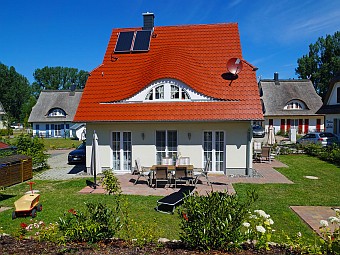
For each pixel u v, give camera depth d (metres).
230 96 16.17
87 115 16.62
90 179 15.43
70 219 6.16
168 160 15.54
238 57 18.48
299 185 13.53
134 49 19.84
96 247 5.58
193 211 5.58
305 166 18.83
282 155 24.23
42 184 14.65
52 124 54.66
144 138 16.52
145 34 20.62
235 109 15.62
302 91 48.81
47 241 5.93
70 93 57.16
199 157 16.19
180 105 16.12
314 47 78.94
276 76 50.59
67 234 5.82
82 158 21.52
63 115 54.78
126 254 5.25
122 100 16.83
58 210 10.01
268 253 5.30
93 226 5.81
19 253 5.29
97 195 12.06
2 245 5.71
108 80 18.30
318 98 47.88
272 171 17.12
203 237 5.30
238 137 15.84
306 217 9.12
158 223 8.59
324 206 10.27
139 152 16.59
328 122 32.91
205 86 16.61
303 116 46.56
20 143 19.31
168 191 12.60
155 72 17.00
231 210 5.54
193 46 19.48
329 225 8.34
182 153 16.28
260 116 15.20
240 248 5.45
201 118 15.45
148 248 5.59
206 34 20.12
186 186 12.92
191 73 17.17
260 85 50.47
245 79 16.97
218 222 5.36
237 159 15.90
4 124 65.06
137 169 15.48
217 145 16.23
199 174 13.65
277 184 13.74
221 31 20.09
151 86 16.48
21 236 6.17
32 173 16.47
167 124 16.28
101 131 16.84
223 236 5.32
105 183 10.70
